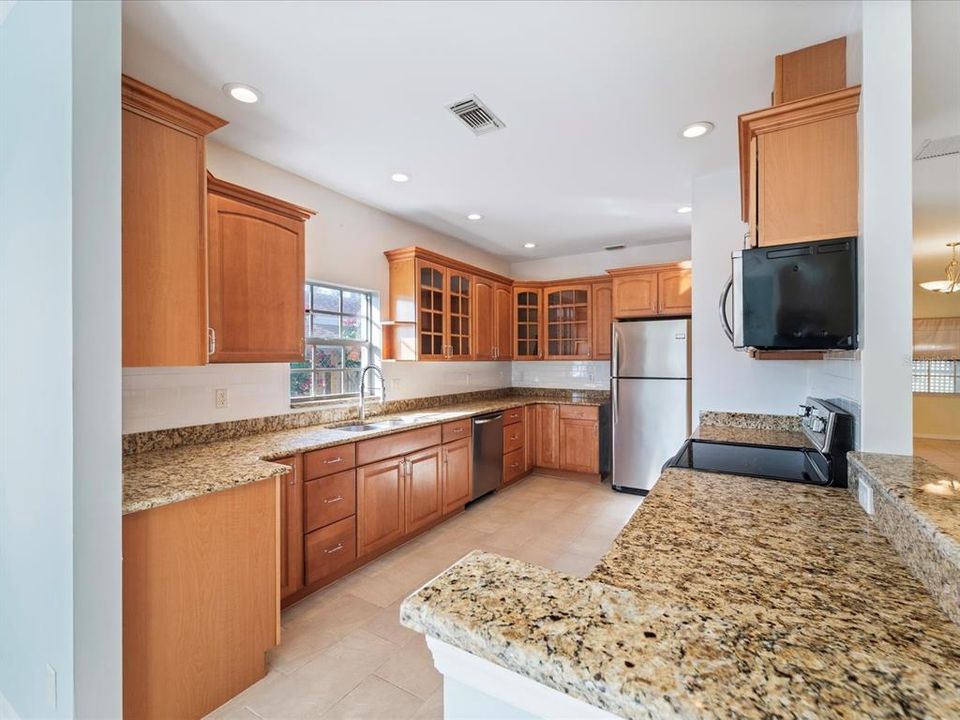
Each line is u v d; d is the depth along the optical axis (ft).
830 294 4.71
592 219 12.86
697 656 1.54
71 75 4.00
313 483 7.84
